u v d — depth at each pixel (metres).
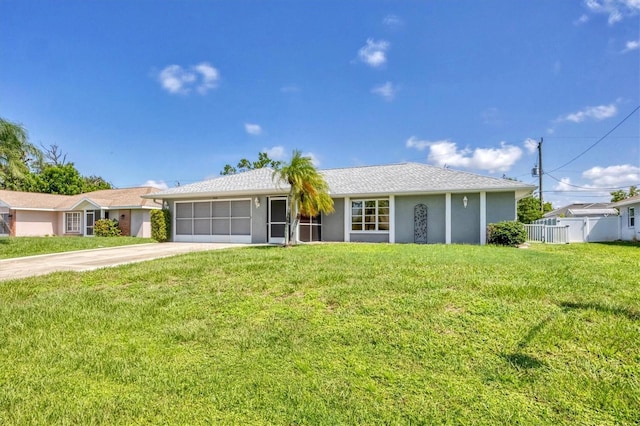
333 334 4.11
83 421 2.67
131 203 25.81
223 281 6.61
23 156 19.58
